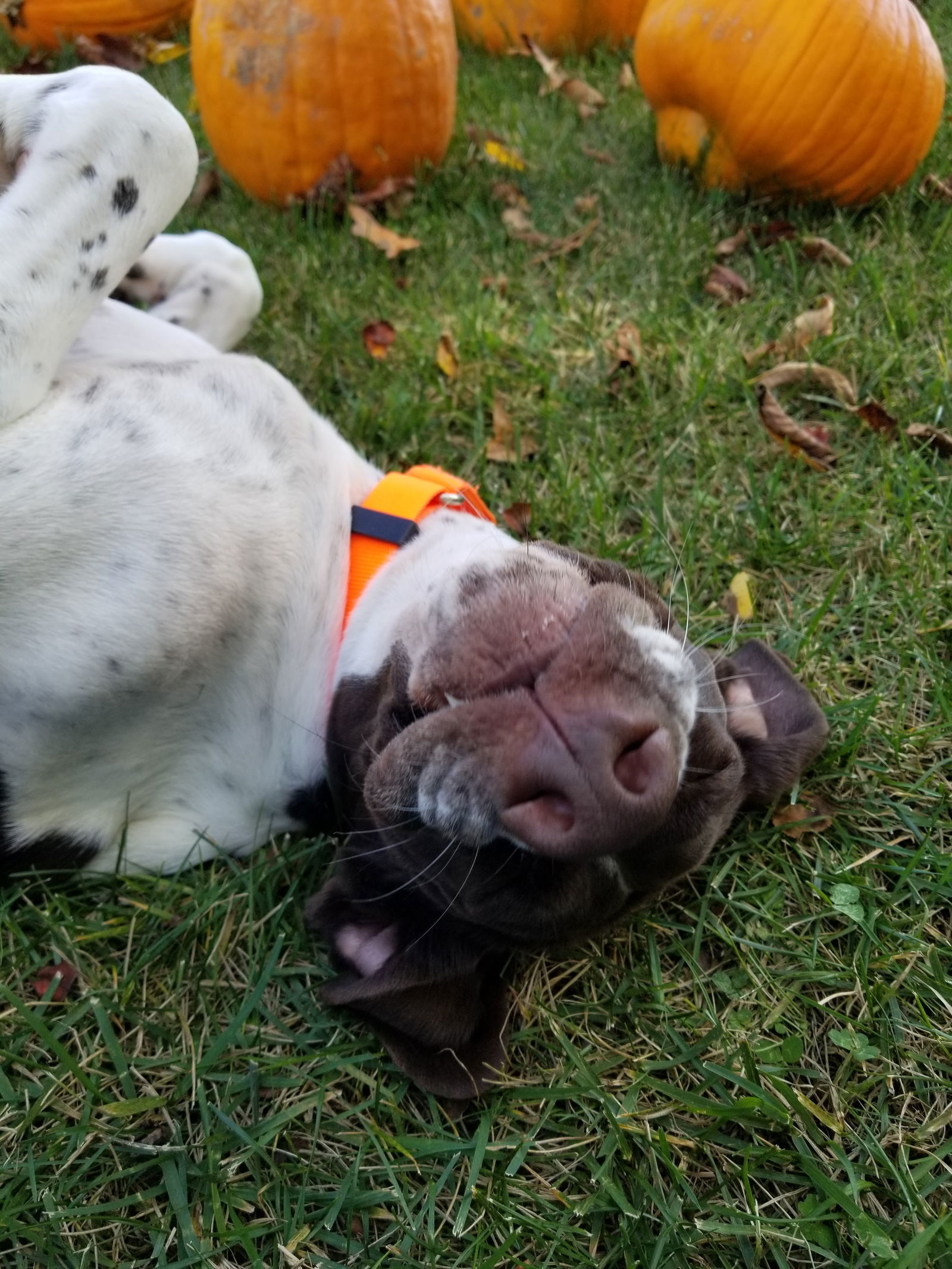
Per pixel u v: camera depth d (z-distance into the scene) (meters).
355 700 0.35
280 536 0.36
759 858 0.38
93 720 0.34
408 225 0.66
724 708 0.35
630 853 0.31
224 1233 0.29
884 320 0.59
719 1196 0.31
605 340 0.58
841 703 0.42
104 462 0.34
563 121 0.81
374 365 0.55
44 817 0.35
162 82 0.86
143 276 0.50
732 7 0.63
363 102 0.64
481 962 0.33
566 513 0.49
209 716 0.36
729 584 0.48
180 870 0.37
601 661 0.27
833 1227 0.31
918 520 0.49
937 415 0.53
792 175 0.67
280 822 0.38
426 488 0.38
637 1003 0.35
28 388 0.34
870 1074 0.33
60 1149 0.30
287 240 0.63
